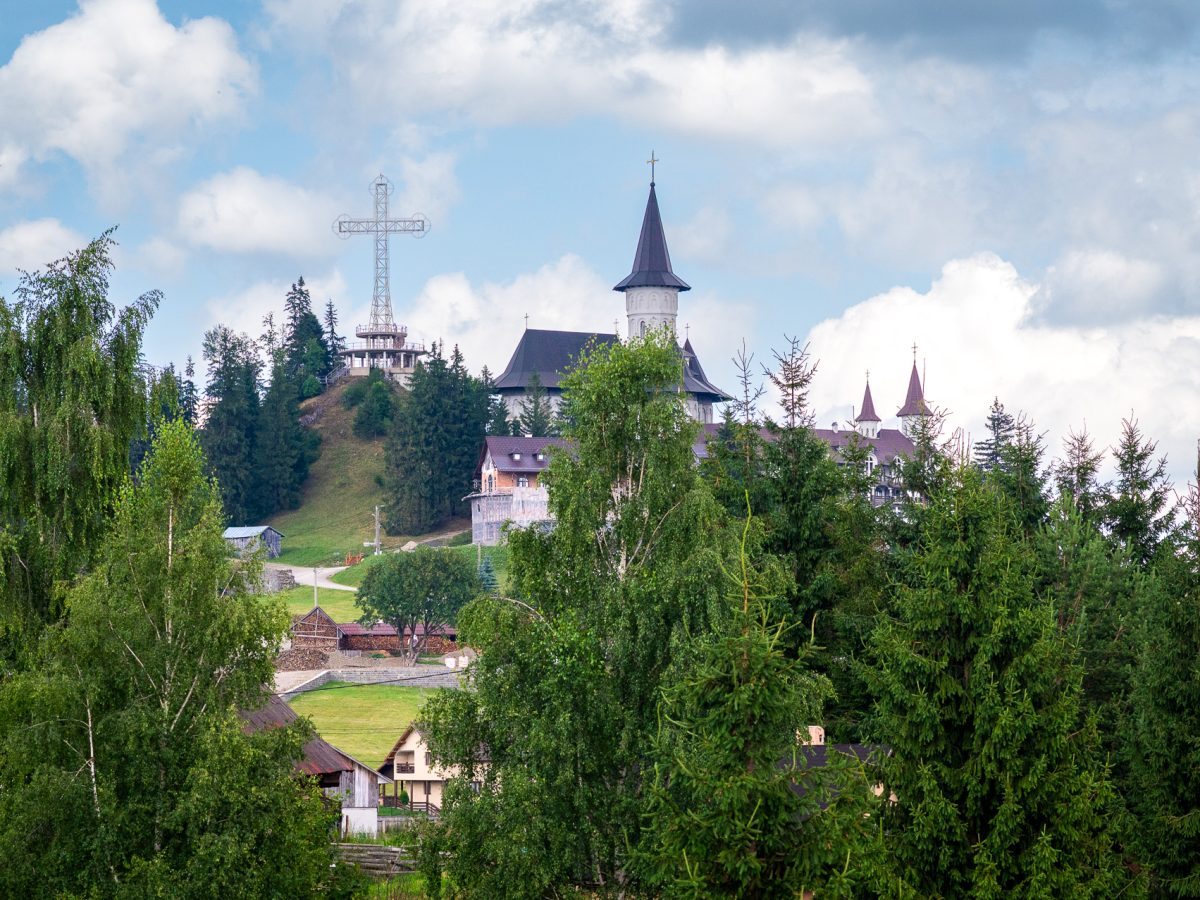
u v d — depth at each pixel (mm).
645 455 90562
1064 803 63875
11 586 94812
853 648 115312
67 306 102750
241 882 72438
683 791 71188
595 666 80938
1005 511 76500
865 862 52438
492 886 77625
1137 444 142250
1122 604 116562
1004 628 66688
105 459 99500
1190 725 82750
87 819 74062
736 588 82000
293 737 79875
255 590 84750
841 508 125562
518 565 90562
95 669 77562
